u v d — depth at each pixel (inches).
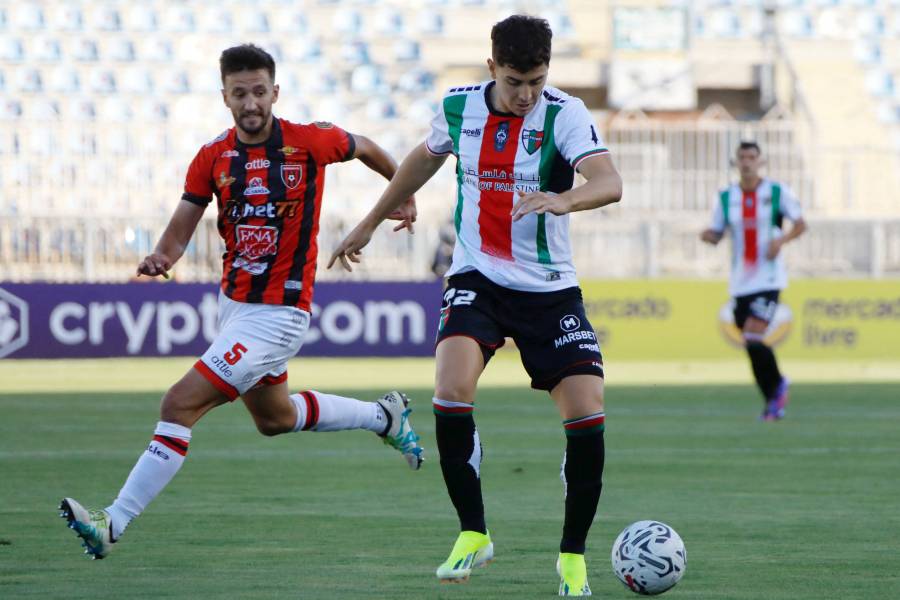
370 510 861.2
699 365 2571.4
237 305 701.3
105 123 2837.1
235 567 658.2
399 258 2689.5
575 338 620.1
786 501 912.3
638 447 1253.7
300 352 2477.9
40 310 2396.7
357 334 2497.5
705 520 826.8
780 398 1533.0
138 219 2615.7
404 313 2512.3
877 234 2802.7
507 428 1429.6
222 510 858.1
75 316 2411.4
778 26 3722.9
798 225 1530.5
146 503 644.7
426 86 3481.8
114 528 627.5
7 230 2568.9
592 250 2768.2
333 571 647.8
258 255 697.6
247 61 679.7
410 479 1021.8
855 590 601.6
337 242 2655.0
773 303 1536.7
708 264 2834.6
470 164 634.8
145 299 2442.2
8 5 3299.7
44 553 695.7
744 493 952.3
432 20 3646.7
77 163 2775.6
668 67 3565.5
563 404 612.1
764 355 1523.1
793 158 3006.9
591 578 639.1
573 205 571.8
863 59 3727.9
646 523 594.2
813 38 3725.4
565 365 614.5
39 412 1585.9
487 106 631.8
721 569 658.8
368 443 1286.9
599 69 3587.6
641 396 1865.2
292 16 3538.4
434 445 1261.1
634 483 1005.2
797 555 701.3
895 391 1957.4
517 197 624.7
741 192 1545.3
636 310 2578.7
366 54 3538.4
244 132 695.1
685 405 1724.9
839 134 3567.9
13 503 880.9
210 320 2464.3
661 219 2837.1
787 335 2583.7
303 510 859.4
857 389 1993.1
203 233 2628.0
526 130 622.5
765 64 3622.0
